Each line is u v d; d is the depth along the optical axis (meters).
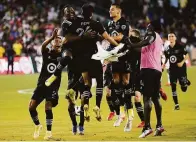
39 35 58.94
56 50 17.20
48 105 17.05
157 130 17.41
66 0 66.44
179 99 29.59
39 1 65.31
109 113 23.89
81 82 17.84
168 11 66.38
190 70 50.66
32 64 54.81
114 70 19.23
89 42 17.55
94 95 31.94
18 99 31.08
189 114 23.33
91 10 17.42
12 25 59.53
